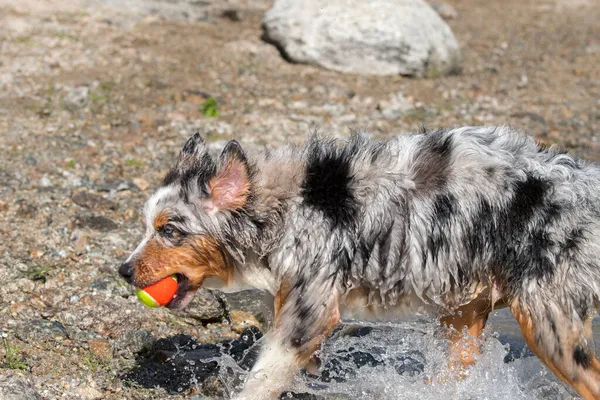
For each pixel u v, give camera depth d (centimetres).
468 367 709
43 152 1117
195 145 669
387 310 658
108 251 890
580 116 1427
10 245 880
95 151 1135
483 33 1956
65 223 938
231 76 1445
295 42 1528
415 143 658
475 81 1566
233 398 643
